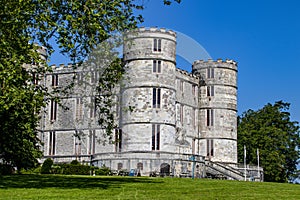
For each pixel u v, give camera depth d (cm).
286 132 7725
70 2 2262
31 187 2356
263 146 7669
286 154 7750
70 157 6097
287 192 2488
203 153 6556
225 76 6669
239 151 7894
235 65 6781
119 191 2217
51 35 2328
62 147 6175
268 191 2523
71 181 2794
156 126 5469
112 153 5359
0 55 2177
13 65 2144
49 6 2317
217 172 5919
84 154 6016
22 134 3694
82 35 2347
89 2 2297
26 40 2220
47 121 6312
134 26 2527
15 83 2216
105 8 2342
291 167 7869
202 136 6600
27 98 2211
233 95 6706
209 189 2508
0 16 2242
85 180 2917
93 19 2272
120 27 2492
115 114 5688
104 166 5194
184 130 6288
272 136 7719
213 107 6594
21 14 2230
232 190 2498
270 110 7962
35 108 2356
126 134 5488
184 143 6259
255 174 6631
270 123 7938
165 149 5462
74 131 6112
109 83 2784
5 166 4066
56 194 2045
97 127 5931
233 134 6631
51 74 6194
